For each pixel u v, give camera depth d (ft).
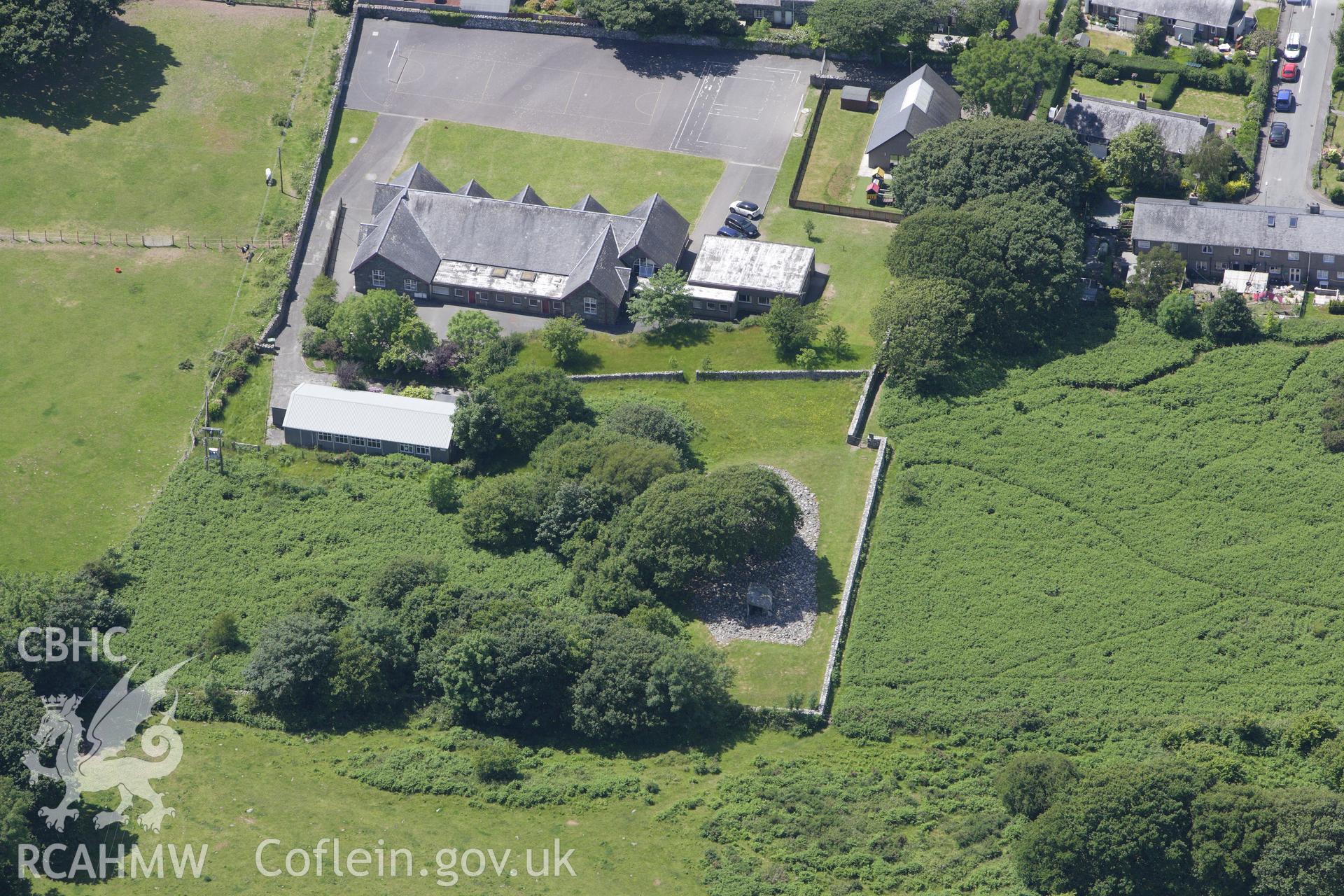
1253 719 546.67
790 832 514.68
